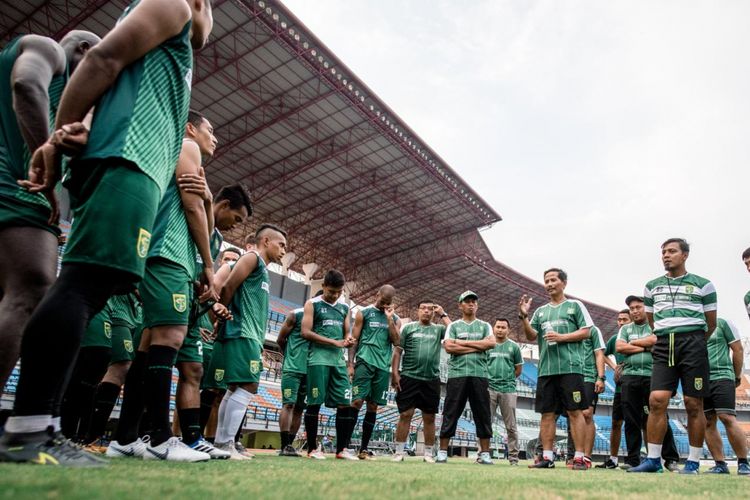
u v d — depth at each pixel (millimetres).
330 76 20656
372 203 31547
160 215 2377
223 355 3885
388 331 5938
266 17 18125
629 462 5816
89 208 1367
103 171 1413
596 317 43719
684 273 4375
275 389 21891
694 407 4121
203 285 2680
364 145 25844
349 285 39906
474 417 6320
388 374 5918
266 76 21344
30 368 1254
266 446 20375
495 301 43719
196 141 2840
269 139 25688
